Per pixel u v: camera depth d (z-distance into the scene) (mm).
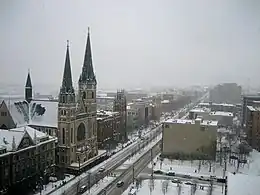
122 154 159500
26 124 143125
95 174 125688
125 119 195250
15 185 101938
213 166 137500
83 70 141625
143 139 199500
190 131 149625
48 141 118250
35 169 111625
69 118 127000
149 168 135125
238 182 88938
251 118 172125
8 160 99750
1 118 140000
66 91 127312
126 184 115125
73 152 130125
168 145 152000
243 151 151750
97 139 161625
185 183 115188
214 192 107562
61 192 105688
